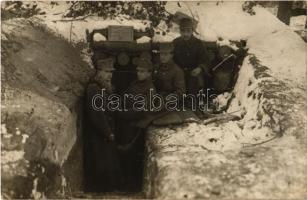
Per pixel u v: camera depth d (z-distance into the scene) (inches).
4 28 255.1
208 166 191.8
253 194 175.5
